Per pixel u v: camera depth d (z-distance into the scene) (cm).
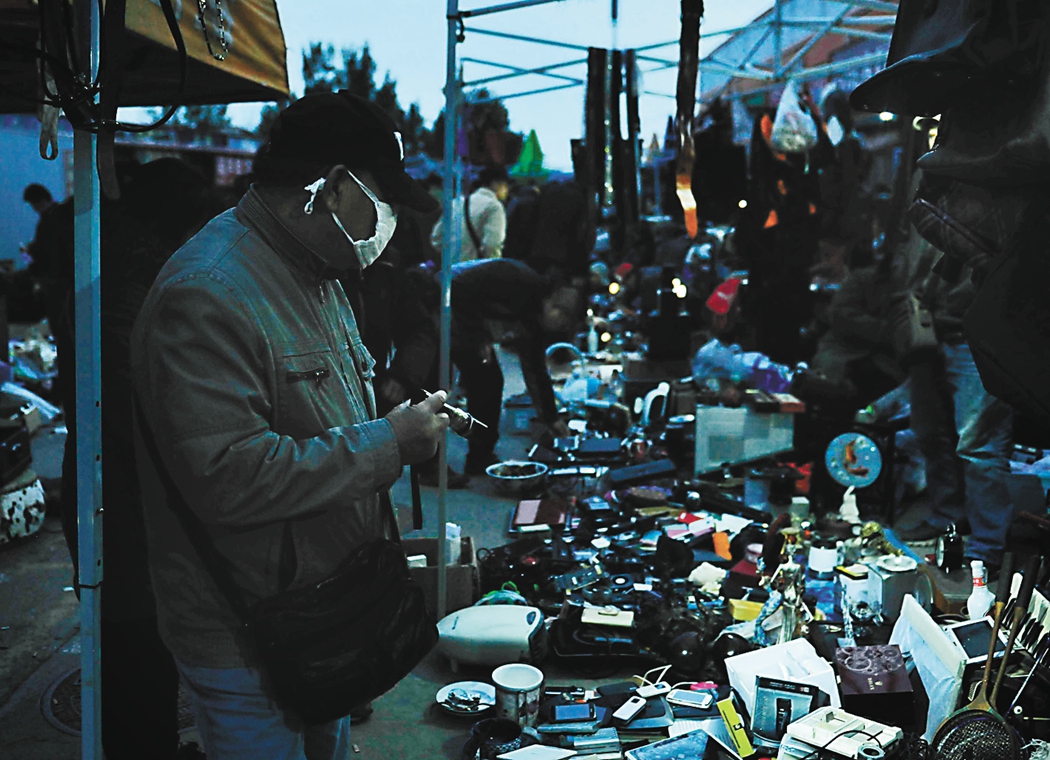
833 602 412
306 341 180
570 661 371
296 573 177
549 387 697
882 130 834
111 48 183
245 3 320
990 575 423
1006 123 221
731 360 689
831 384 583
